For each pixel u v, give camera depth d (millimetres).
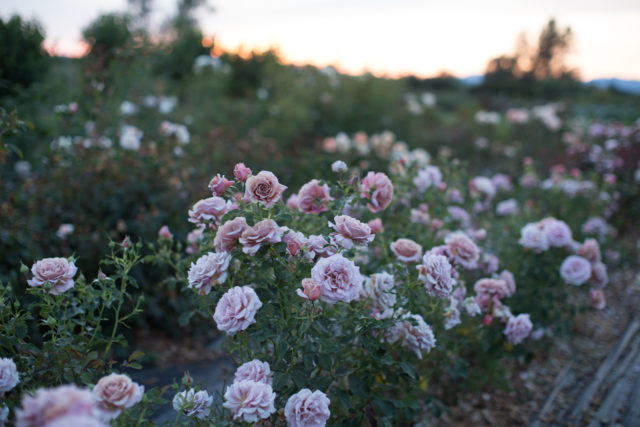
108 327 3328
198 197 3748
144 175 3773
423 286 2023
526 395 3016
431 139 10555
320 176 3639
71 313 1885
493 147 10336
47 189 3592
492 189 4105
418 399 2621
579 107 14484
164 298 3580
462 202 3639
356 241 1789
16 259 2939
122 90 4574
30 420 982
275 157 5008
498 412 2836
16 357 1831
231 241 1742
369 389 1979
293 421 1594
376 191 2168
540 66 35062
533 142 10242
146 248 3443
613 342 3660
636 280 4855
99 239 3385
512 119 10805
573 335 3355
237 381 1689
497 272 3131
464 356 3029
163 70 10812
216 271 1767
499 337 2734
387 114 10250
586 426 2699
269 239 1673
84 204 3602
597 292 3197
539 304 3201
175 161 4133
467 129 11008
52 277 1786
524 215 4012
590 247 3166
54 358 1815
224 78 9547
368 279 2143
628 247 5113
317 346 1863
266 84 10367
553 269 3232
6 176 4219
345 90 9875
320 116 9398
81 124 4023
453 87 28141
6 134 2996
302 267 1778
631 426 2676
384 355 1979
